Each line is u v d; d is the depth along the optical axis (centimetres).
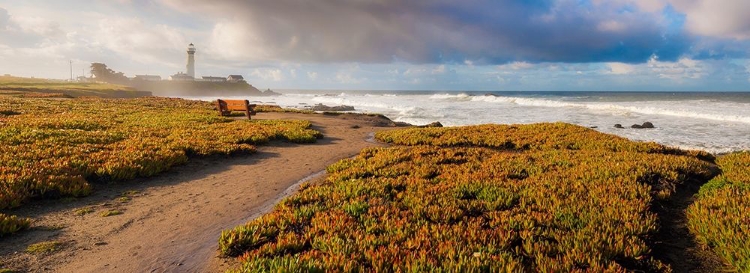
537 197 909
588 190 980
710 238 687
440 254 618
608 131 3478
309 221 784
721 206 829
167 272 594
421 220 773
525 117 4944
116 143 1558
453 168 1305
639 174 1101
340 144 2061
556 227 742
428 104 8394
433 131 2400
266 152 1716
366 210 846
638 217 768
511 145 1945
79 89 10888
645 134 3244
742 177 1087
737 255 608
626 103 7700
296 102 10975
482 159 1526
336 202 898
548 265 577
